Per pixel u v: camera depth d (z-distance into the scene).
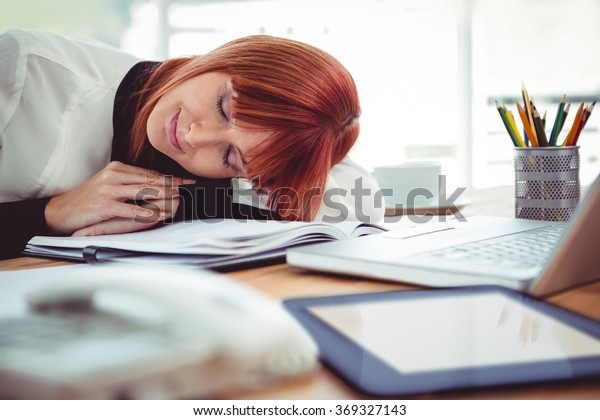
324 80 0.94
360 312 0.39
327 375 0.31
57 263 0.66
